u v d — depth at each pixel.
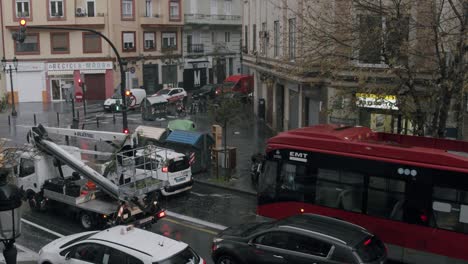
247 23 35.59
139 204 14.47
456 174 11.01
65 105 45.22
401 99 14.66
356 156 12.35
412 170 11.56
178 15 52.88
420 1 14.61
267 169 13.90
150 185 14.60
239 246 10.93
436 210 11.30
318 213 12.97
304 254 10.08
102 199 15.59
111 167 15.22
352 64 16.17
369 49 14.78
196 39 56.41
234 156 21.45
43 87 48.03
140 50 49.91
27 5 46.47
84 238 11.20
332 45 15.40
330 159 12.77
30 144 17.11
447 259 11.25
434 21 13.84
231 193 19.38
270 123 32.72
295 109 26.25
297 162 13.33
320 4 19.45
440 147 12.49
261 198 14.02
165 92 42.81
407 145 12.56
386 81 15.73
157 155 17.81
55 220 16.25
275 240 10.52
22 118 37.88
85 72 47.50
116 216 14.25
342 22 15.48
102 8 46.50
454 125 16.27
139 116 38.62
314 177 13.05
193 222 16.00
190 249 10.12
